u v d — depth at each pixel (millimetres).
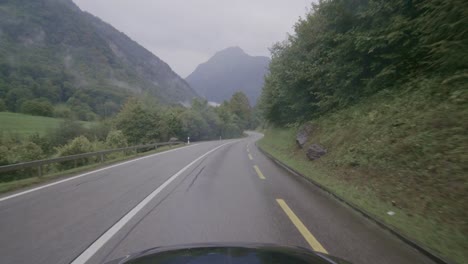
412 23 10961
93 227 5199
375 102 13281
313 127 19344
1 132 30375
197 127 64875
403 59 12305
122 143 32562
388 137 9742
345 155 11383
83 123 52906
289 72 21281
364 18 13938
